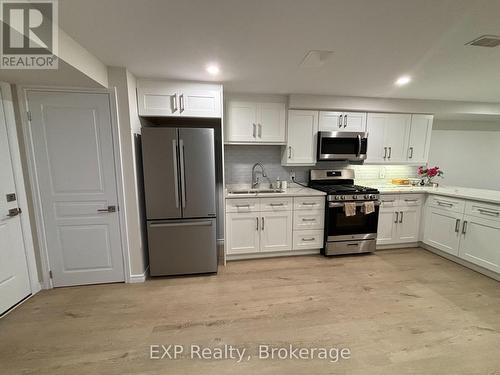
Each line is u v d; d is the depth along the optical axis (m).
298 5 1.25
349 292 2.27
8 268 1.99
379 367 1.45
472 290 2.30
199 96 2.52
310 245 3.09
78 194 2.26
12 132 2.02
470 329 1.78
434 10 1.29
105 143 2.22
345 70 2.19
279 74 2.29
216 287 2.38
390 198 3.18
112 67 2.12
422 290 2.30
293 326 1.81
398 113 3.31
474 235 2.62
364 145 3.20
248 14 1.33
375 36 1.58
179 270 2.57
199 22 1.41
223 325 1.82
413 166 3.88
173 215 2.50
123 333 1.74
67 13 1.30
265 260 3.01
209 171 2.49
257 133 3.05
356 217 3.09
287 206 2.96
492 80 2.43
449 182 4.18
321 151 3.13
